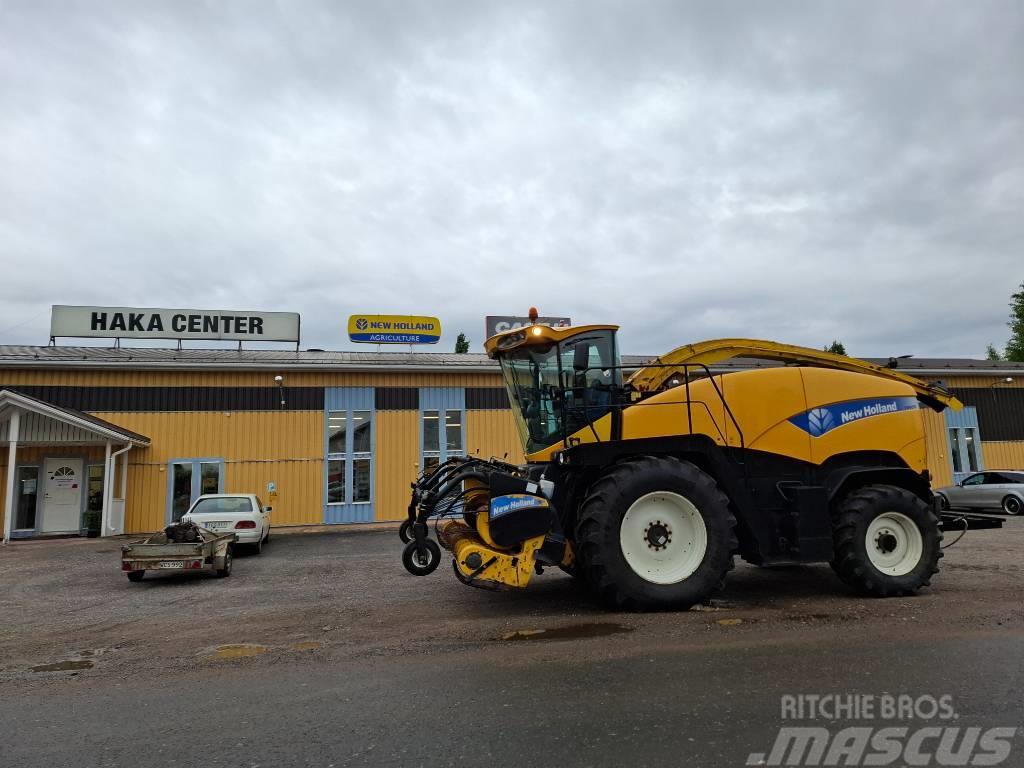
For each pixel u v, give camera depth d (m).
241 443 18.72
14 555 13.16
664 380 8.11
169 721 3.72
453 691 4.08
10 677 4.73
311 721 3.65
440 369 20.12
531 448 7.33
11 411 15.82
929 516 6.93
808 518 6.61
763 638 5.16
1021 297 45.34
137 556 9.41
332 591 8.20
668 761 3.03
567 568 7.48
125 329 20.44
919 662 4.45
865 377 7.58
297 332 21.75
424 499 6.34
